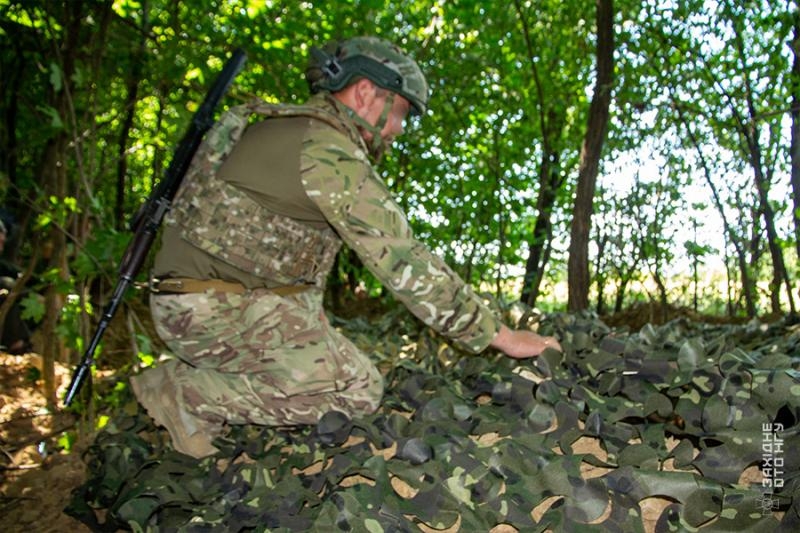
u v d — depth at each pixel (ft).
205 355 6.90
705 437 5.21
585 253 16.31
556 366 6.72
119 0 15.05
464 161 28.60
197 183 6.66
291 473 6.40
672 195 20.85
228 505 6.06
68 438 10.87
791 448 4.94
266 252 6.57
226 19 16.67
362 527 5.09
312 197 6.22
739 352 6.39
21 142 18.48
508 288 30.53
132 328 11.23
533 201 27.94
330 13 19.93
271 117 6.75
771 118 17.65
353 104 6.82
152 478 6.74
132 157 26.45
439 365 8.50
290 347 6.79
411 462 5.82
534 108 26.68
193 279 6.68
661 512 4.97
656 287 23.63
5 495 8.76
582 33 24.98
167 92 14.43
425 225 28.68
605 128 16.29
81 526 7.67
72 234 11.98
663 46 18.44
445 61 24.89
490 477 5.41
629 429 5.68
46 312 13.43
